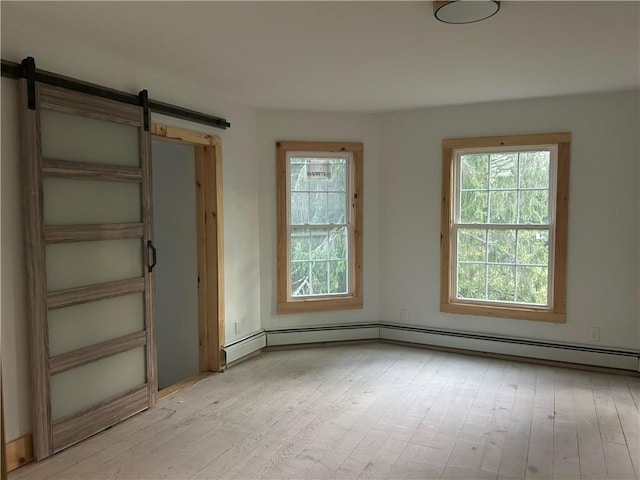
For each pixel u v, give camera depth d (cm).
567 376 416
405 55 320
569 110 432
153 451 288
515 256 468
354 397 371
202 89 407
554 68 349
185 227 440
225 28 271
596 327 434
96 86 304
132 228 330
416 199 499
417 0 236
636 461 275
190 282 441
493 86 400
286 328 501
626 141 416
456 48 306
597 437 304
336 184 513
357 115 506
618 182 420
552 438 303
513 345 459
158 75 361
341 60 331
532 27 270
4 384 260
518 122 451
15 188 263
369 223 516
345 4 240
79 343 298
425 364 449
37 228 267
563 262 440
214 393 380
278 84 393
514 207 466
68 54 291
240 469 269
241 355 456
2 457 186
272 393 380
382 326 517
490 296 481
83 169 292
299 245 509
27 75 259
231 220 448
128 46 302
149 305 346
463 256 490
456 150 483
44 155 273
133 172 329
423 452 286
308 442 299
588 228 432
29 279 266
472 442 298
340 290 519
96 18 258
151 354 350
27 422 273
